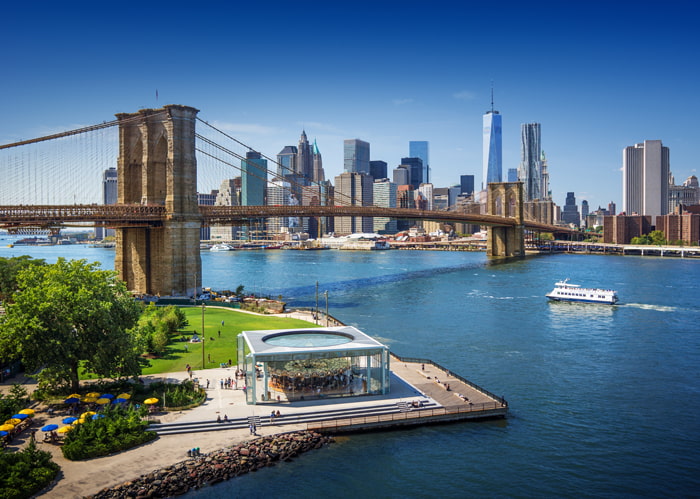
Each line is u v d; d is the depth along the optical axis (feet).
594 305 470.39
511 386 251.80
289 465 171.42
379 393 219.61
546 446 190.80
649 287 593.01
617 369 279.90
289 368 223.30
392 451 183.01
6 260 449.06
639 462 181.68
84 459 166.50
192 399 208.23
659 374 272.10
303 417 196.13
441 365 282.77
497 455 183.52
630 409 225.56
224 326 341.82
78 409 198.29
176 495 152.97
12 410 187.93
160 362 261.03
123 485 152.66
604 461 181.88
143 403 205.46
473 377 264.11
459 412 206.49
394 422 198.08
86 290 214.48
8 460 154.10
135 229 476.95
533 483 167.73
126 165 480.23
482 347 321.32
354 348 214.90
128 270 488.02
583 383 257.14
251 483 160.86
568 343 333.21
